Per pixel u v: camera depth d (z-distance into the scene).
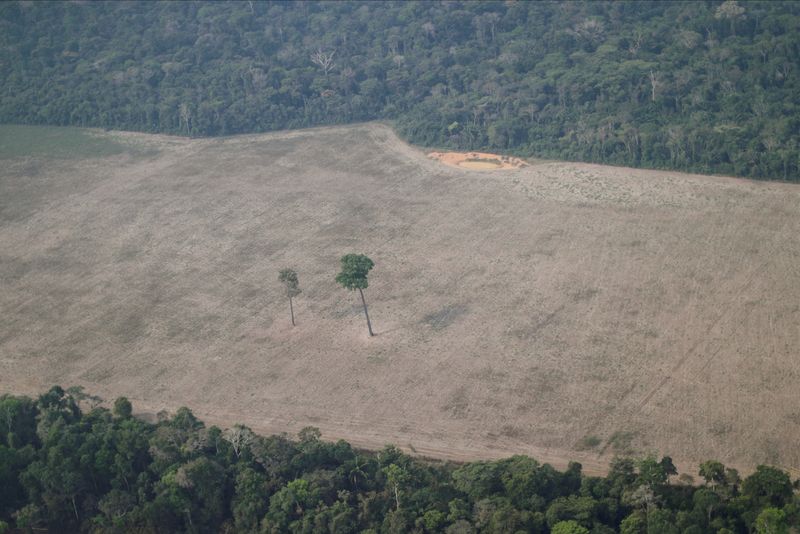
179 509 162.12
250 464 170.50
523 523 150.62
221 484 165.88
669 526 144.88
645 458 170.00
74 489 165.38
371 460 170.00
